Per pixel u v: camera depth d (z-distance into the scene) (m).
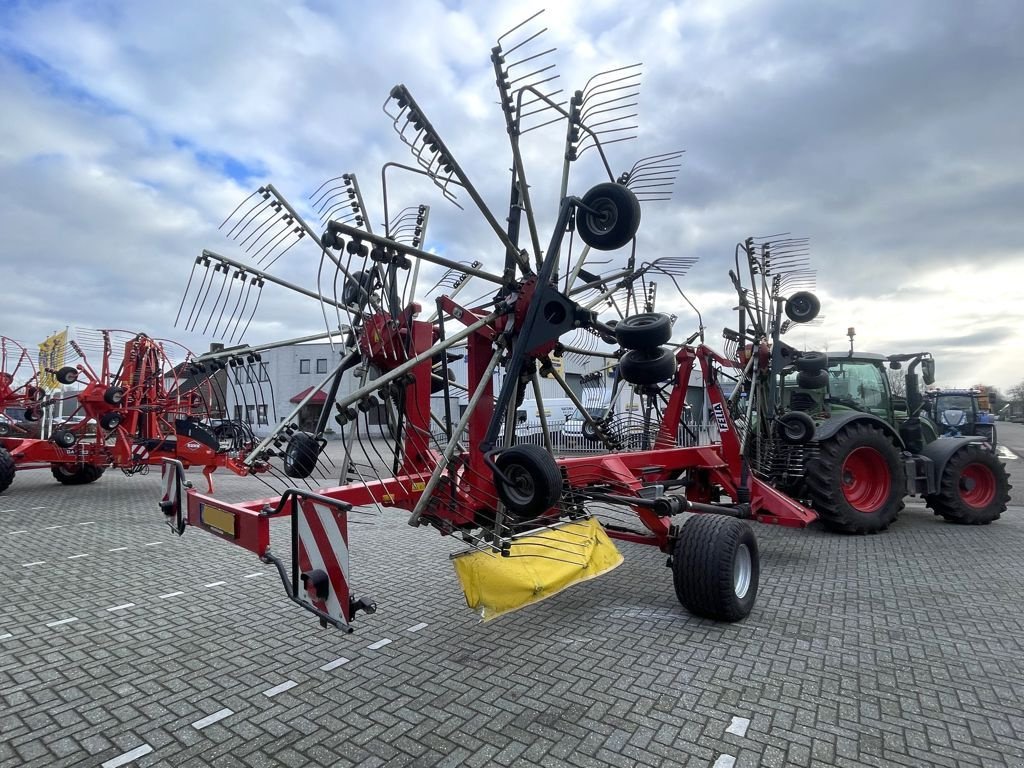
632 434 6.23
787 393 8.34
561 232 3.37
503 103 3.35
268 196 3.99
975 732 2.73
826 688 3.15
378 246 3.15
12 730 2.78
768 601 4.55
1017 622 4.09
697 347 6.04
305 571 2.76
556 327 3.41
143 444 9.76
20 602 4.56
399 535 7.11
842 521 6.69
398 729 2.78
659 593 4.80
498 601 3.28
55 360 10.87
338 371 3.78
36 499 9.56
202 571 5.41
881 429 7.30
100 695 3.11
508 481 3.21
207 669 3.41
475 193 3.24
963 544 6.50
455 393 4.96
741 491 5.58
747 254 6.42
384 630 4.00
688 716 2.88
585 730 2.76
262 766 2.51
